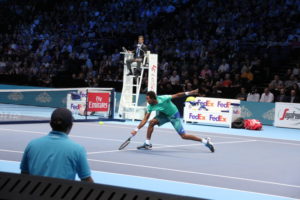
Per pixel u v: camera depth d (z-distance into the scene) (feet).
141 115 62.54
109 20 100.32
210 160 32.89
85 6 104.68
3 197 4.65
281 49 75.25
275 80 68.74
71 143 11.29
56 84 80.07
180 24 91.20
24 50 96.89
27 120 53.31
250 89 69.67
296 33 77.77
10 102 84.84
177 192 22.24
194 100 63.36
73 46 96.63
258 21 81.82
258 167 31.07
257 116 67.21
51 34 101.76
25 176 4.97
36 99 81.97
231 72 73.41
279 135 54.49
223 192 22.86
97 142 39.50
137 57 61.11
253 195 22.52
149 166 29.22
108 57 84.43
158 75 78.33
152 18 96.48
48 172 10.93
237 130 58.34
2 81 88.02
